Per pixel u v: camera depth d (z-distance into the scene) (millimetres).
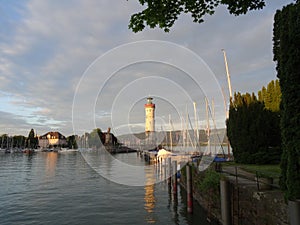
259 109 20453
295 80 7074
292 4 7594
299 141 6812
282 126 7344
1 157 85375
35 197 19703
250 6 7852
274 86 26094
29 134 139125
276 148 19312
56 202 18031
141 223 13422
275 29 9078
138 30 7852
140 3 7473
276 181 10969
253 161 19438
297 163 6883
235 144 20984
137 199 18922
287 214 7078
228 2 7719
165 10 7512
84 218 14328
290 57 7168
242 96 22500
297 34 7086
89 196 20031
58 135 143125
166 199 18812
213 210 12625
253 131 19844
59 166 48844
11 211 15734
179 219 13914
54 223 13531
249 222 9266
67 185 25391
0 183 26969
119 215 14859
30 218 14391
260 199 8547
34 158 78812
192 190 15586
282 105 7617
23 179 30125
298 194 6762
